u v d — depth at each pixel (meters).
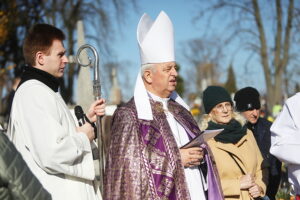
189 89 47.62
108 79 20.56
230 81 35.62
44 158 2.98
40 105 3.06
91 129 3.30
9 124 3.19
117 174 3.22
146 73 3.57
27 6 17.50
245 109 4.66
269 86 20.12
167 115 3.56
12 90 5.55
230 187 3.87
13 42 17.23
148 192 3.21
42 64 3.22
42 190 2.44
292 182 3.69
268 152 4.51
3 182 2.35
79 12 18.78
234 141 4.04
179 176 3.30
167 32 3.54
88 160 3.15
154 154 3.30
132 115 3.37
